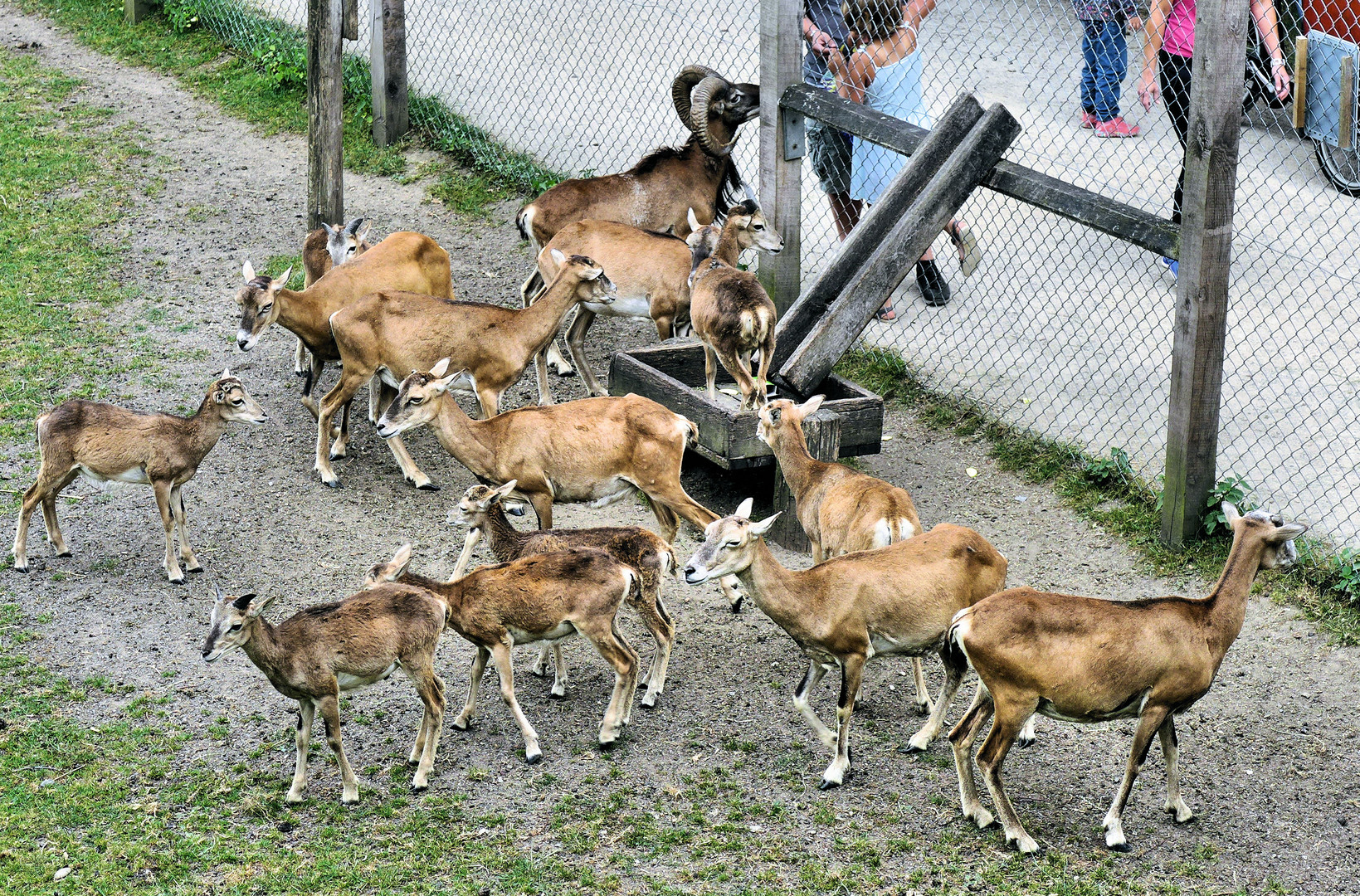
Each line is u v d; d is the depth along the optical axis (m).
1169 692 7.91
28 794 8.51
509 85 20.88
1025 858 7.98
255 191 18.48
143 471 10.77
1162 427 12.49
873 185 14.78
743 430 11.55
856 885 7.73
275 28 22.31
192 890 7.74
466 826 8.32
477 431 10.91
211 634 7.95
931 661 10.12
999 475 12.39
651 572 9.48
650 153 15.23
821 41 14.85
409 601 8.67
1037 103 19.31
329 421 12.41
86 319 15.20
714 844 8.10
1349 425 12.16
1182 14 14.82
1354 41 16.94
